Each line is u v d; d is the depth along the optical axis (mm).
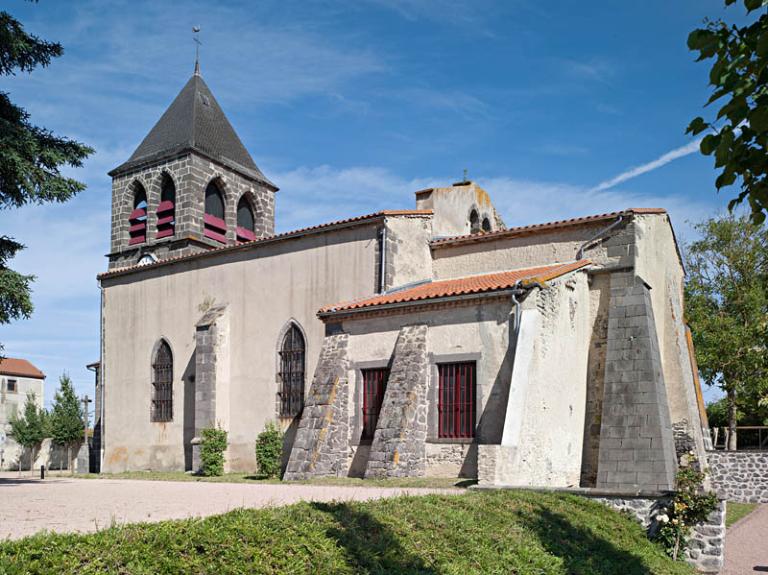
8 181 21031
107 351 33812
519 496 15414
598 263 23500
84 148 22641
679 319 27375
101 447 33125
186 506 14547
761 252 34594
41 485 22406
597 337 23203
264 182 39781
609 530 14930
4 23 20922
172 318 31547
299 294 27547
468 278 25469
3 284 20078
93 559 7664
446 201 29109
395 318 22906
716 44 6059
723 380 35219
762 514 24469
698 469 24781
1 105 21688
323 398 23141
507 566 11141
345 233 26734
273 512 10578
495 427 20250
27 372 69562
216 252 30078
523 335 19891
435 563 10336
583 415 22641
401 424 20859
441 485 18984
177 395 30828
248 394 28297
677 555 15516
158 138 38219
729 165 6203
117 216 38312
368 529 10734
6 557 7219
